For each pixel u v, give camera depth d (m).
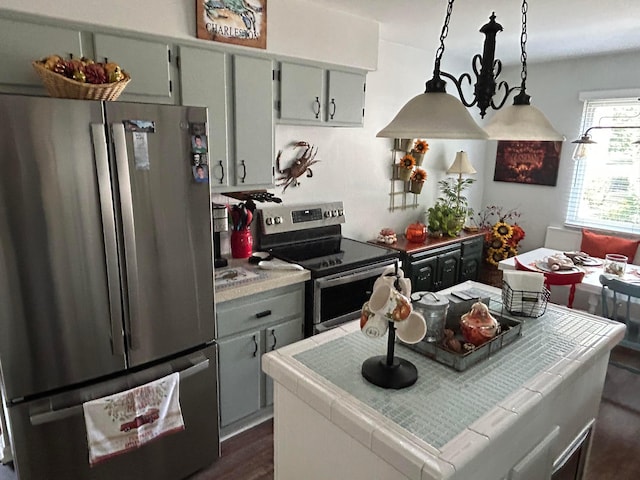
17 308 1.53
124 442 1.82
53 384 1.65
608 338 1.59
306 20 2.55
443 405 1.15
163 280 1.85
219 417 2.28
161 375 1.91
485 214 4.95
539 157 4.41
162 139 1.75
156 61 2.02
